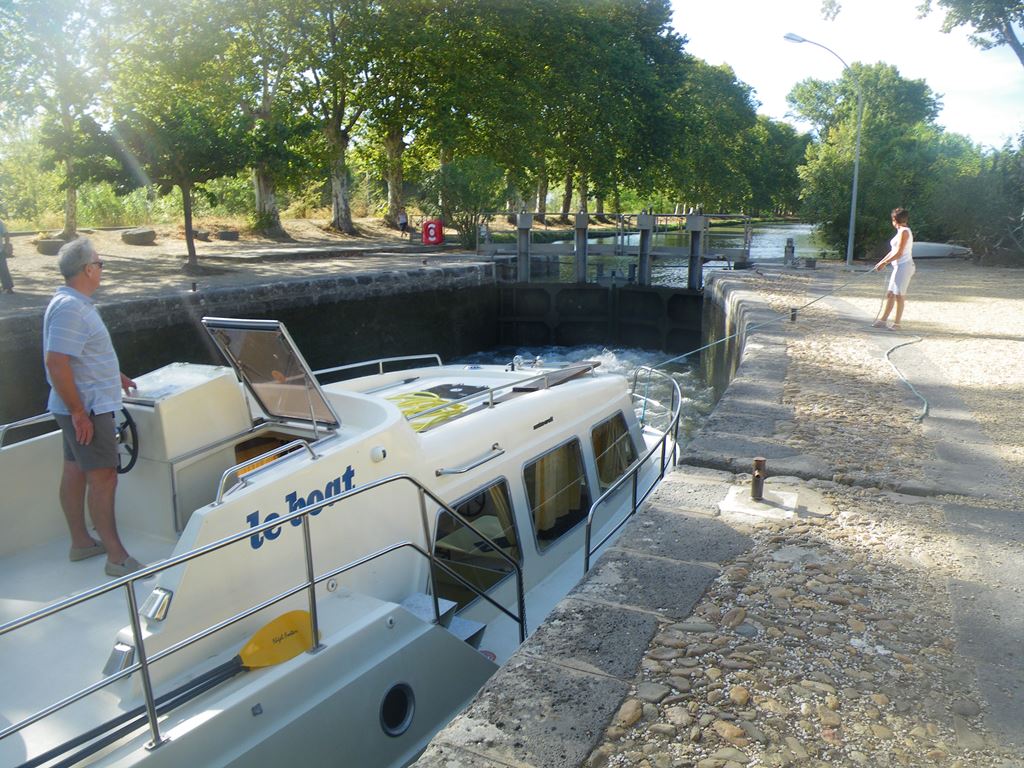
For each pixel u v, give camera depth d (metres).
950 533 4.70
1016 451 6.24
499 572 5.78
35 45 24.05
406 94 37.53
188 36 28.08
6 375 13.47
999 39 32.78
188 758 3.42
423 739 4.50
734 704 3.11
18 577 4.65
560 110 42.22
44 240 24.91
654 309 25.09
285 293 19.73
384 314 22.45
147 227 33.44
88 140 20.92
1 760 3.29
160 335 16.59
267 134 24.14
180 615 3.82
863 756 2.82
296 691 3.84
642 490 7.84
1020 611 3.81
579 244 26.38
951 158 34.84
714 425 6.98
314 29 34.09
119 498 5.06
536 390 7.02
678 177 64.69
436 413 6.15
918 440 6.56
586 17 41.50
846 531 4.74
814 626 3.68
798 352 10.62
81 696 3.14
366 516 4.81
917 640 3.57
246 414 5.20
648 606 3.86
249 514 4.12
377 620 4.27
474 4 36.91
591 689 3.20
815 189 33.81
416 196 40.25
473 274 25.25
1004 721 3.01
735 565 4.29
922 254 30.55
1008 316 13.97
